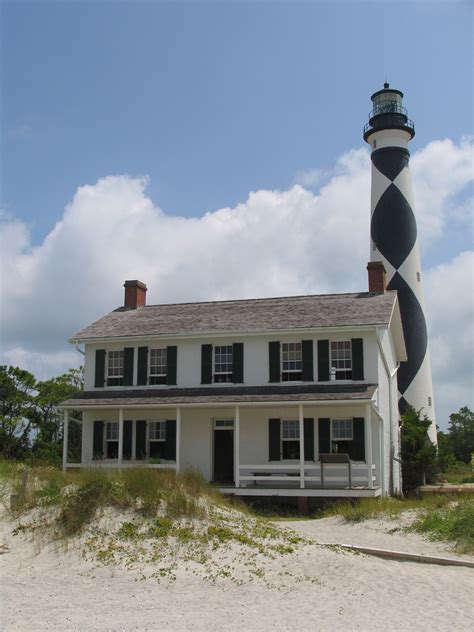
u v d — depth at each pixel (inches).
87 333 1081.4
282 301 1095.6
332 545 565.9
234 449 986.1
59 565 488.1
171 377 1031.0
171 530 536.4
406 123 1393.9
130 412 1027.9
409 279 1326.3
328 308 1027.3
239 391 973.8
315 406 949.2
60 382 1445.6
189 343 1035.3
